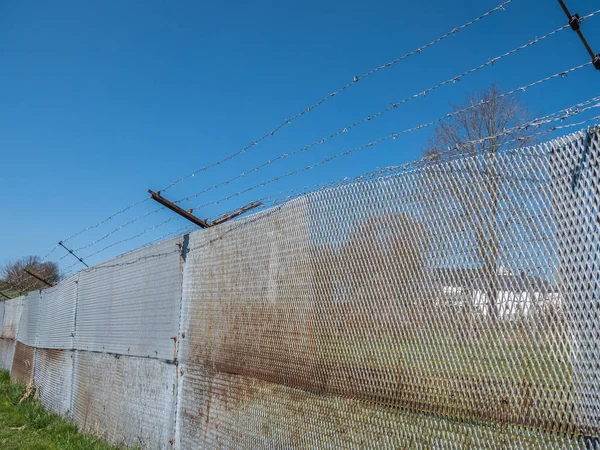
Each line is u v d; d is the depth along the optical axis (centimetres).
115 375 710
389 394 299
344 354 334
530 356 233
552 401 222
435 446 269
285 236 406
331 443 334
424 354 282
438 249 282
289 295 392
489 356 250
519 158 251
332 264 353
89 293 873
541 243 236
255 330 429
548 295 230
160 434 564
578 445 211
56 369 1018
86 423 791
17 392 1171
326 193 368
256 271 437
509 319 244
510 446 236
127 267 725
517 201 248
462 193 274
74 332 923
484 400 249
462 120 1173
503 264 250
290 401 378
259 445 404
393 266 307
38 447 716
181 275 570
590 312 213
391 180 317
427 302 284
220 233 503
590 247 217
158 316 610
